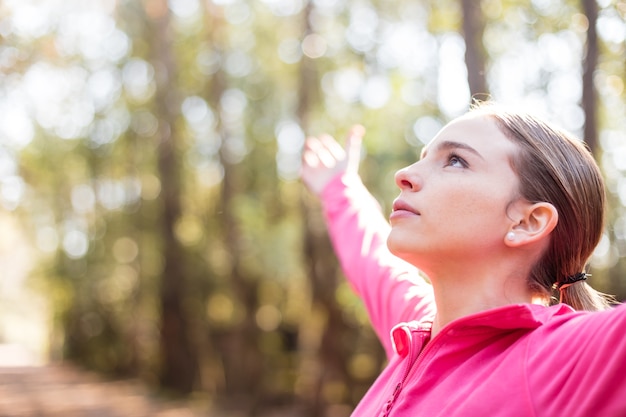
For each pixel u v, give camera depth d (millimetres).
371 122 11938
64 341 23547
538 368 1255
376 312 1974
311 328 15266
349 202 2381
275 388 15453
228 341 16312
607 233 6988
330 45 12844
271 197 15594
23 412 13711
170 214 17609
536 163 1428
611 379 1147
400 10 11148
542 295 1505
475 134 1472
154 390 17578
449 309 1468
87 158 18188
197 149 17297
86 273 20406
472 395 1291
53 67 11609
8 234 28312
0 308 38344
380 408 1536
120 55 16281
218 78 15422
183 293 17562
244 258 15641
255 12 14766
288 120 14984
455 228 1421
